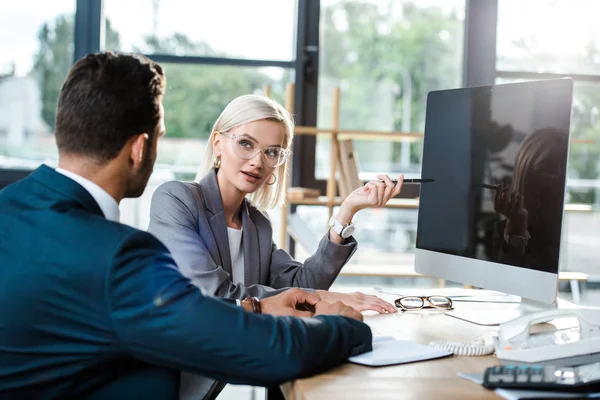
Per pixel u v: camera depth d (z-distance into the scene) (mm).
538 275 1492
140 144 1110
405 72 3875
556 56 3871
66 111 1077
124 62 1104
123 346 993
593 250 3953
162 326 976
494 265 1610
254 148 1823
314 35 3771
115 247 979
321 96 3824
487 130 1659
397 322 1562
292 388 1075
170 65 3717
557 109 1476
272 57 3764
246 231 1883
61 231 1000
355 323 1237
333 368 1152
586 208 3047
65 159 1092
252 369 1033
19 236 1013
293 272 1891
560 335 1285
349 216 1830
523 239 1536
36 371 1010
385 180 1812
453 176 1752
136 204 3707
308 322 1141
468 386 1057
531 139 1536
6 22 3648
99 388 1062
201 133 3750
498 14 3832
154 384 1068
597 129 3891
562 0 3850
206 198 1818
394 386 1053
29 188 1065
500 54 3855
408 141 3850
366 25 3832
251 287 1655
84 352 996
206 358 1008
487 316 1638
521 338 1251
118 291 965
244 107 1830
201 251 1705
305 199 3312
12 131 3680
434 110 1834
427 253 1827
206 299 1029
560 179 1458
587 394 985
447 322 1570
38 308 987
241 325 1029
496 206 1615
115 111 1071
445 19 3869
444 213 1775
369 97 3861
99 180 1093
